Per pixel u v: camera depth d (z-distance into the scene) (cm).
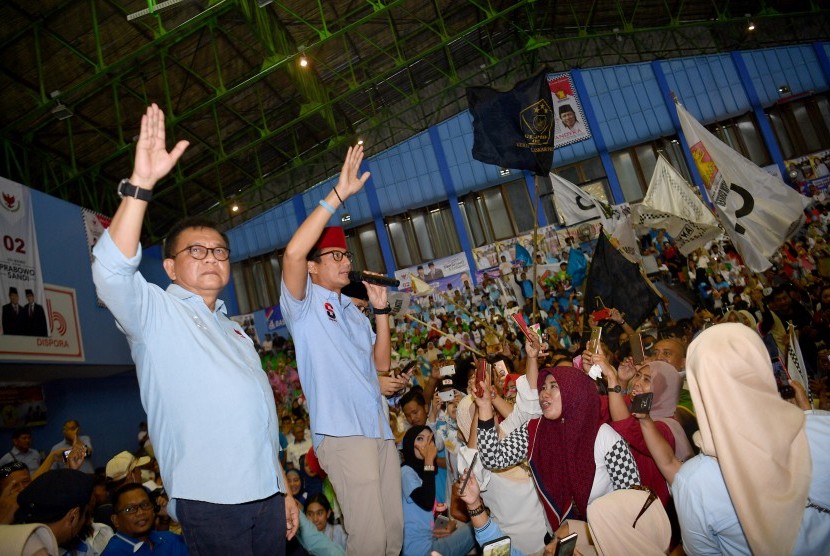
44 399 1295
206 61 1585
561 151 2130
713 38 2197
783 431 234
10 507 365
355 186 304
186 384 233
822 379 640
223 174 2066
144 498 419
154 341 235
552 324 1827
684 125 892
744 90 2125
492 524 339
